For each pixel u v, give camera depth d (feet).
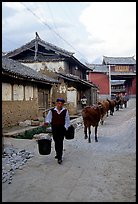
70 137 26.55
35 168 22.04
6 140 34.04
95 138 35.81
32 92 60.29
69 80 82.74
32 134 39.32
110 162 24.00
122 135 39.34
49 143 24.85
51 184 18.07
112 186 17.65
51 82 69.41
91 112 34.94
